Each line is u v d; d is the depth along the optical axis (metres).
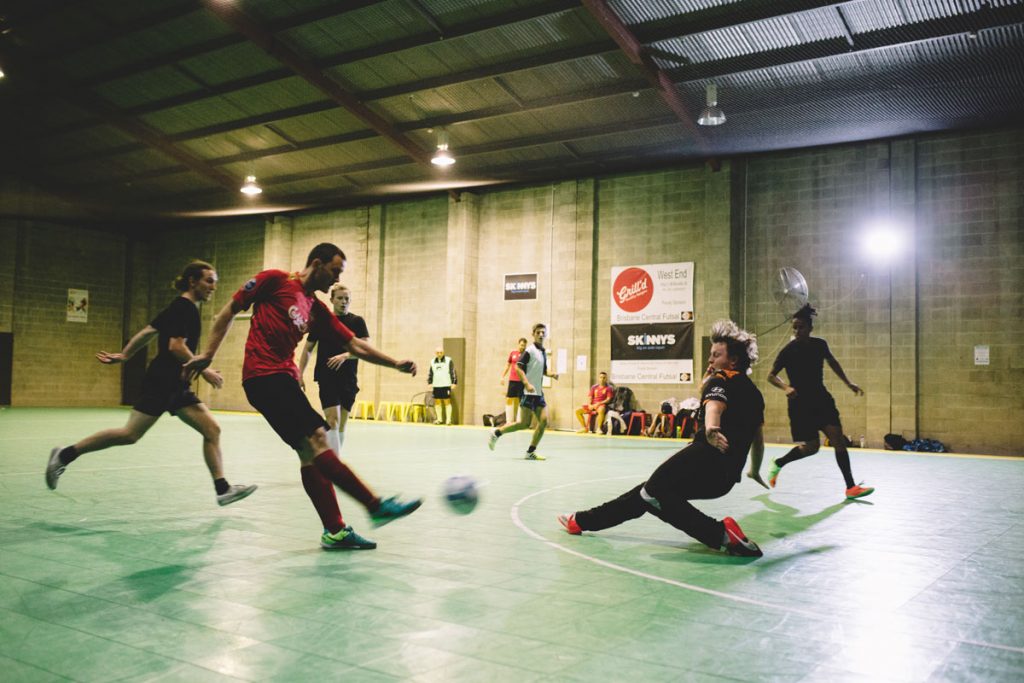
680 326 16.83
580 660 2.43
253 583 3.36
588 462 9.80
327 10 13.90
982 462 11.47
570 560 3.96
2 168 22.25
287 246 23.16
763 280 16.06
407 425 18.47
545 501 6.14
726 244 16.23
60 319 25.00
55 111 19.06
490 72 14.73
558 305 18.34
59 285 25.02
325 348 7.00
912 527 5.21
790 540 4.65
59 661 2.34
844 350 15.08
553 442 13.73
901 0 11.30
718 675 2.31
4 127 20.09
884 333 14.69
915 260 14.53
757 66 13.14
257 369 4.13
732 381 4.26
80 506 5.36
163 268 26.62
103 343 25.92
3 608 2.91
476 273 19.59
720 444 4.00
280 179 20.27
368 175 19.33
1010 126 13.93
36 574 3.44
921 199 14.62
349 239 21.95
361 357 4.45
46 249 24.78
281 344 4.20
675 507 4.18
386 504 4.05
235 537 4.38
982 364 13.88
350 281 21.80
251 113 17.61
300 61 15.06
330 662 2.38
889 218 14.84
